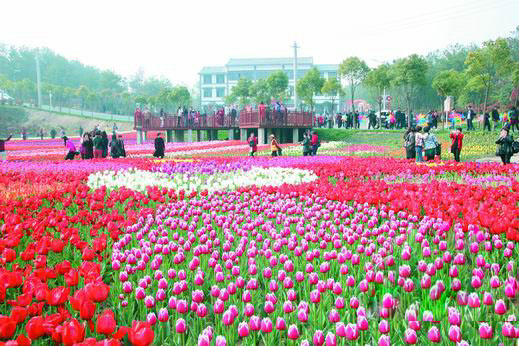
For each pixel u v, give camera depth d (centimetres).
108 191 1320
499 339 413
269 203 997
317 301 454
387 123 4519
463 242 643
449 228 700
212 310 512
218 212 998
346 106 10288
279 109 4122
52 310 492
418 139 1966
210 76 11681
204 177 1656
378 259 568
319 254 598
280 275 521
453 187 1069
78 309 404
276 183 1404
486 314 439
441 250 624
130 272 564
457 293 480
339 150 3106
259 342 448
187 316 475
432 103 8450
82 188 1120
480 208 812
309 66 11188
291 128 4312
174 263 613
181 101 8200
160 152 2653
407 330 368
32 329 358
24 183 1395
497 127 3759
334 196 975
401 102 8594
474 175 1484
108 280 606
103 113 11606
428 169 1541
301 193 1081
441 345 401
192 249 695
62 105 14175
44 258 557
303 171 1645
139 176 1580
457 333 366
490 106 6550
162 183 1414
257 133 4375
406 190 1022
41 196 1062
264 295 539
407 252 574
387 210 846
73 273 480
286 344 424
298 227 741
